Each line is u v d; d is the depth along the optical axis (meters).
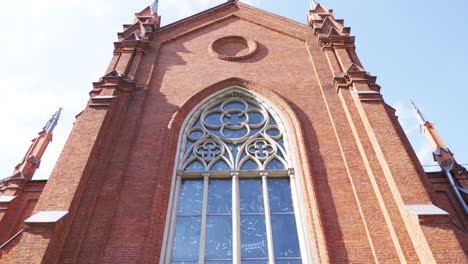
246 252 11.80
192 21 22.42
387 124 14.16
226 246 12.02
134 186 13.12
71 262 10.65
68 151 13.18
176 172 14.12
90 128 14.16
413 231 10.72
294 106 16.47
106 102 15.42
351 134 14.82
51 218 10.68
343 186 12.99
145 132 15.25
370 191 12.66
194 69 18.84
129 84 17.02
